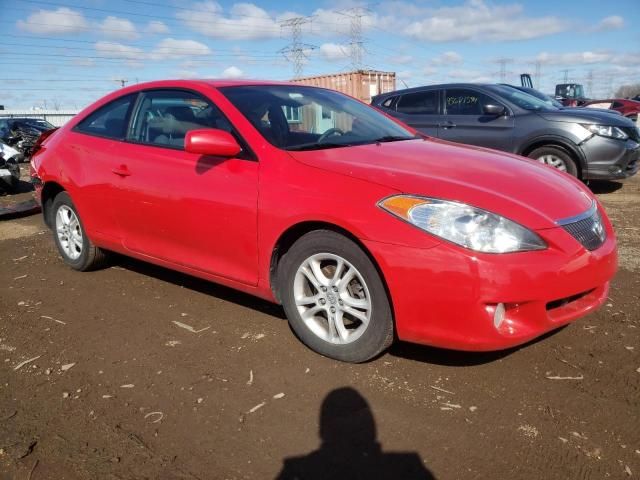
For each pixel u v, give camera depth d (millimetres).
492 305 2523
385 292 2750
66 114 53062
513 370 2904
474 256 2484
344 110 4059
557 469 2182
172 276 4551
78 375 3012
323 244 2912
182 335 3449
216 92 3654
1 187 9602
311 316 3121
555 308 2719
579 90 32625
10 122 19781
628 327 3381
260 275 3236
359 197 2768
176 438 2441
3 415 2648
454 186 2715
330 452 2318
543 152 7711
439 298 2551
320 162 3041
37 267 4988
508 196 2711
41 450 2379
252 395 2758
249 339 3355
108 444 2412
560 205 2803
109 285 4398
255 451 2340
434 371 2914
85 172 4258
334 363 3025
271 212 3055
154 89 4031
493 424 2469
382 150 3377
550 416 2514
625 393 2678
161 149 3756
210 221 3385
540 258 2539
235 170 3271
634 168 7648
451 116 8391
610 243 2975
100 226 4270
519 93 8328
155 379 2941
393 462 2248
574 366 2936
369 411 2592
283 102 3748
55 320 3762
